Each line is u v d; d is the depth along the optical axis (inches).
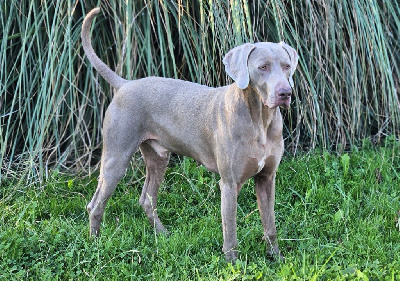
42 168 174.9
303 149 194.1
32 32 183.3
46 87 172.1
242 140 121.6
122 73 176.1
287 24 182.2
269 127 123.0
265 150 123.0
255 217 152.6
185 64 189.3
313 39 186.7
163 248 134.1
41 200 163.2
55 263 128.6
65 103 189.0
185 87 137.2
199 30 181.3
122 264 126.2
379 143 193.5
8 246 129.1
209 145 130.6
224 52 170.6
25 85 186.7
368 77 201.2
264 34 185.2
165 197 166.6
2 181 175.5
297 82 185.6
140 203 152.4
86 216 157.6
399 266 120.5
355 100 186.1
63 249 134.9
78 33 180.5
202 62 174.6
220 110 125.3
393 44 201.5
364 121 201.9
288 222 148.2
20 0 180.9
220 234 141.5
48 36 178.1
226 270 121.9
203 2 173.8
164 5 164.9
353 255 129.0
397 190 163.8
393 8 197.5
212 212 157.2
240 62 118.0
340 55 188.1
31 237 134.8
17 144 192.7
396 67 191.0
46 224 146.3
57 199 164.7
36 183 172.9
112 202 161.8
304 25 182.7
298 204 155.5
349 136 190.7
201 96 132.7
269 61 115.9
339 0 180.4
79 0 187.8
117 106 139.3
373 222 145.6
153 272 123.6
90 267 128.1
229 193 125.8
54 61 179.8
